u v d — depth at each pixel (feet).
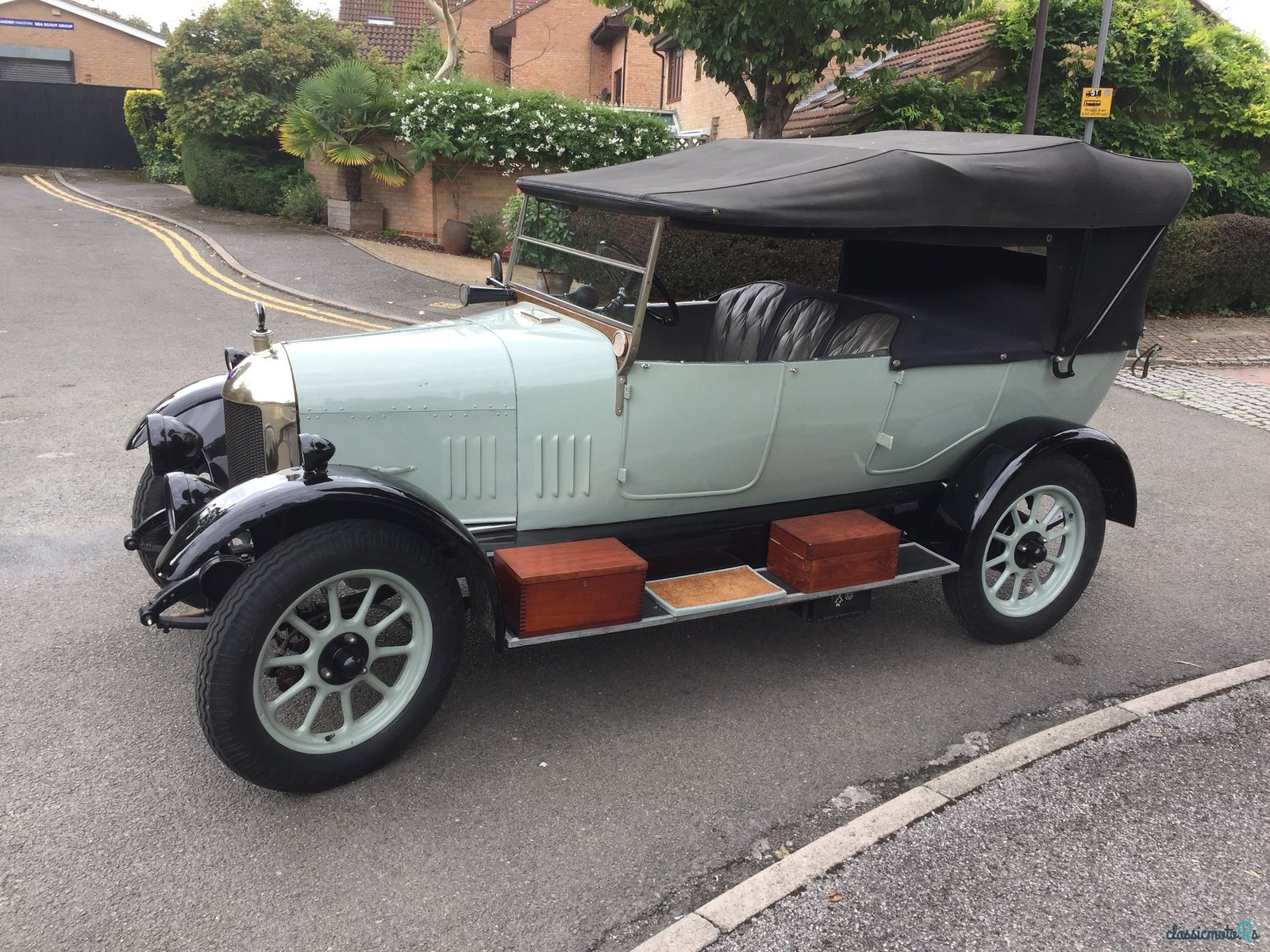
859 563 12.14
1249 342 39.68
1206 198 47.67
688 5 30.58
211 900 8.46
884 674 13.03
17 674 11.96
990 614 13.56
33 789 9.86
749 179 11.23
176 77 57.82
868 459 13.19
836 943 8.11
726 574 12.30
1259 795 10.43
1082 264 13.05
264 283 37.70
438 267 43.55
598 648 13.47
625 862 9.17
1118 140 46.01
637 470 11.78
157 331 29.81
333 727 11.05
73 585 14.29
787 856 9.34
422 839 9.37
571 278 12.74
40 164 80.59
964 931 8.30
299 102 50.98
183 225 50.19
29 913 8.20
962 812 9.93
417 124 48.37
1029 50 43.98
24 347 27.35
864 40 29.94
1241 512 20.06
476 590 10.66
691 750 11.07
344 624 9.72
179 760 10.44
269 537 9.80
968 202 11.69
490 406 11.02
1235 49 48.55
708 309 15.99
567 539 11.98
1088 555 13.98
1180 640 14.35
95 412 21.97
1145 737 11.43
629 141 49.55
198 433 13.15
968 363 13.00
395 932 8.18
